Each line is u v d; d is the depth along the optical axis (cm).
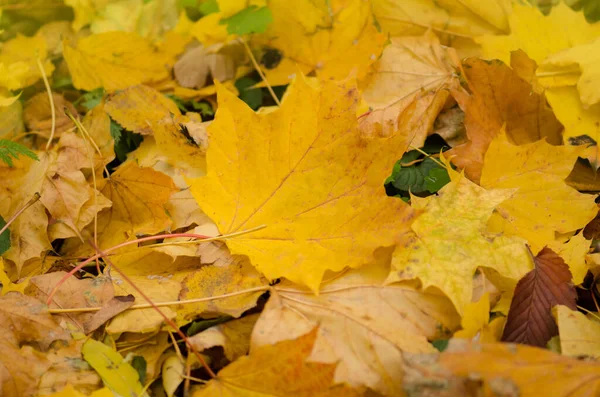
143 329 60
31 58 84
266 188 63
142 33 89
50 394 57
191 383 60
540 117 71
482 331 58
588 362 55
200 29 79
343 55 77
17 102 78
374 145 61
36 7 89
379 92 72
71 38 88
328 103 61
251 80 81
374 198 61
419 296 60
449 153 69
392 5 77
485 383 53
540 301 60
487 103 70
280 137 62
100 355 60
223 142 62
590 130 70
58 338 60
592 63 70
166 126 69
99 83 81
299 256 61
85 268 66
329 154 62
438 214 62
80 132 70
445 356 53
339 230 61
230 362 60
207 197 63
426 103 71
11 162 67
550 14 75
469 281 60
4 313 60
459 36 77
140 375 60
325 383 56
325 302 60
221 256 63
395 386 57
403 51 73
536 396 54
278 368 56
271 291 61
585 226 66
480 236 61
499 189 64
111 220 68
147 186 67
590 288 64
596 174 69
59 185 67
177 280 64
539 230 64
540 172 66
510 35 74
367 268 61
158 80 82
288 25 77
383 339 58
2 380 58
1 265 64
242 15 77
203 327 61
